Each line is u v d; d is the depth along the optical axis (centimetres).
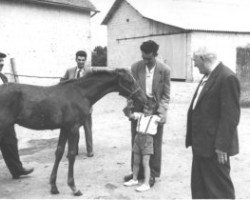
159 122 547
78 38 1952
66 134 533
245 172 636
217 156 401
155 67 551
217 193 404
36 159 713
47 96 511
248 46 1408
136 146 551
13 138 577
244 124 1059
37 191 541
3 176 613
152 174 566
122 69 544
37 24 1741
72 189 523
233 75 388
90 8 1920
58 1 1795
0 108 488
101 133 937
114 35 3281
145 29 2941
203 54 404
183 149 785
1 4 1572
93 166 668
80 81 541
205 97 403
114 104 1477
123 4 3133
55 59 1844
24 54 1691
